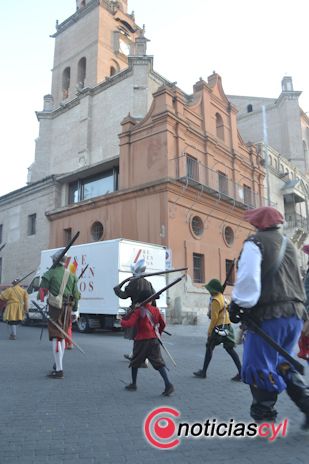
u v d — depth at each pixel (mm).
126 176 22031
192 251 20969
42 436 3744
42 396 5211
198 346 11281
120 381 6195
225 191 25078
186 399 5105
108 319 14695
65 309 6684
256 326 3432
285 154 41000
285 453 3305
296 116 41438
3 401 4961
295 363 3307
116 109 26844
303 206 37344
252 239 3498
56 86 35312
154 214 20234
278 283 3459
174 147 21250
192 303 19984
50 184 27547
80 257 15719
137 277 5734
